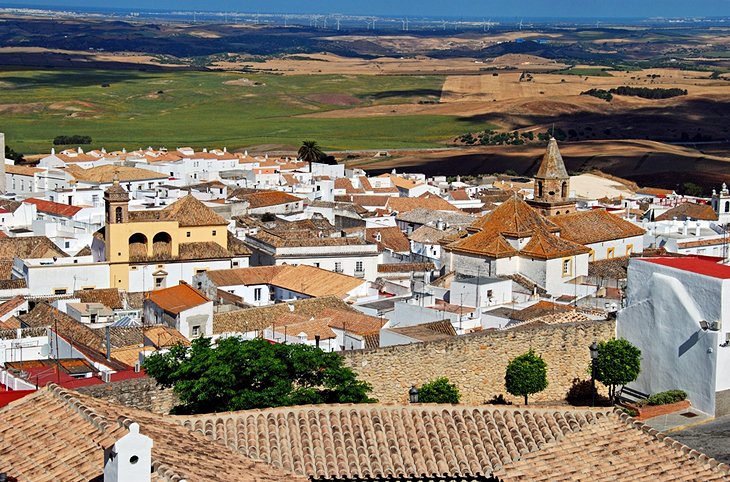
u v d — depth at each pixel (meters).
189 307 107.44
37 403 45.47
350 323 109.56
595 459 50.66
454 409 53.56
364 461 49.22
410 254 181.75
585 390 83.50
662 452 51.25
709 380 75.44
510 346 80.38
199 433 48.16
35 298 130.00
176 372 62.28
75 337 98.12
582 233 148.75
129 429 38.91
